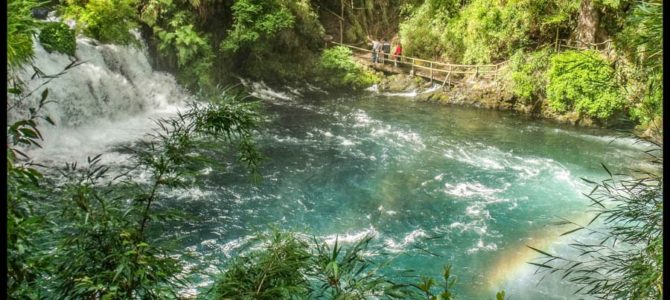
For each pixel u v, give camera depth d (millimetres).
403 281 8266
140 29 18422
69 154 12727
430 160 14203
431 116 18922
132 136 14672
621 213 4074
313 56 23359
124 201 8477
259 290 3531
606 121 17375
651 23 3225
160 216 3867
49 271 3195
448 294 3115
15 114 12320
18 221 2707
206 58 19125
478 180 12797
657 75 3773
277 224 10078
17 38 3369
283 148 14648
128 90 16719
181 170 4219
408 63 23547
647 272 3385
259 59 21625
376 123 17766
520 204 11406
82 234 3400
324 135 16188
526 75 19109
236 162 12703
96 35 16969
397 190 12031
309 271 4027
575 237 9758
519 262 9023
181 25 18688
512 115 19250
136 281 3363
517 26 20125
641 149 15117
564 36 19781
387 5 27906
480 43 21312
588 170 13617
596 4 17875
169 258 3627
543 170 13570
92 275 3344
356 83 22938
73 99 14508
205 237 9391
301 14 22969
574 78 17438
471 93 20797
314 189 11891
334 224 10250
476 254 9289
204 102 18500
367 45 26875
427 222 10453
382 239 9719
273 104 19906
